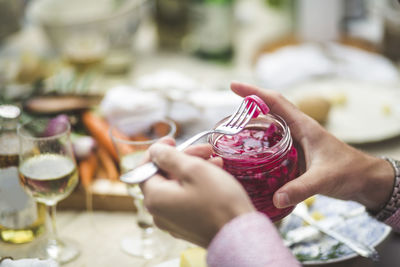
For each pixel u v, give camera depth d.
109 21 1.58
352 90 1.50
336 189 0.80
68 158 0.94
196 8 1.72
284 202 0.71
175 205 0.60
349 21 1.90
